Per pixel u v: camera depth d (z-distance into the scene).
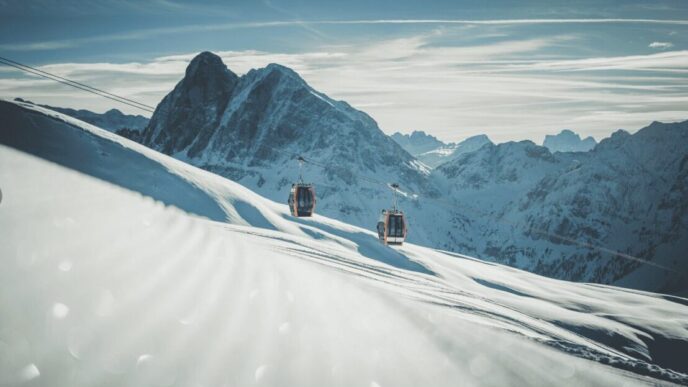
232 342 7.61
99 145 71.31
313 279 15.12
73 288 7.71
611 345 74.50
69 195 15.79
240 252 15.53
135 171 69.31
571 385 11.80
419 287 37.72
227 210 77.38
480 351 12.02
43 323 6.29
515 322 35.19
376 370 8.34
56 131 66.62
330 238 95.12
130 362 6.01
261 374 6.84
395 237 76.44
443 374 9.33
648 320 98.12
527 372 11.58
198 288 9.65
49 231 10.64
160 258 11.14
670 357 81.19
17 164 19.06
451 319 16.11
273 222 86.88
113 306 7.46
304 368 7.46
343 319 10.88
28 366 5.27
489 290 96.69
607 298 142.25
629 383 13.80
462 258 150.25
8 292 6.91
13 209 11.97
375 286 22.16
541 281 148.62
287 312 9.94
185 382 5.96
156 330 7.18
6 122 61.81
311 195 85.06
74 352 5.84
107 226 12.81
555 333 43.28
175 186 73.25
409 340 10.89
